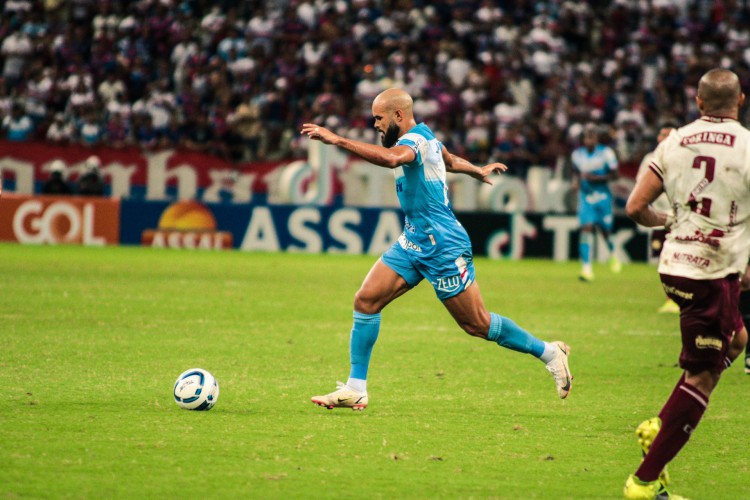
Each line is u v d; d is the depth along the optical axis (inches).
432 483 734.5
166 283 2126.0
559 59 4052.7
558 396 1086.4
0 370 1120.8
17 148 3115.2
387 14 4013.3
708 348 706.8
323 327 1566.2
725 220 706.8
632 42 4244.6
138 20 3961.6
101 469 737.0
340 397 953.5
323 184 3262.8
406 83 3720.5
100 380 1082.7
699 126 718.5
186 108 3636.8
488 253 3336.6
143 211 3186.5
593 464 804.0
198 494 684.1
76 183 3176.7
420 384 1133.7
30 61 3806.6
